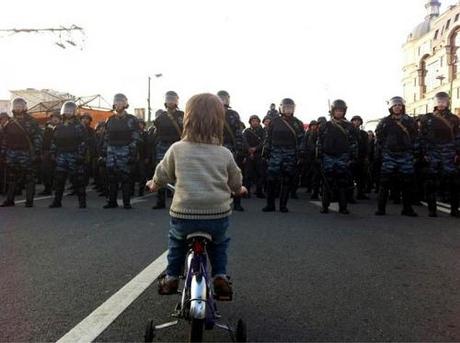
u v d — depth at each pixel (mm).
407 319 4285
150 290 5008
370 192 15906
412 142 10062
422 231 8266
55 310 4434
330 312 4441
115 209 10852
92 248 6809
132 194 14211
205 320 3352
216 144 3605
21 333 3918
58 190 11195
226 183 3578
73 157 11078
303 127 10758
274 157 10531
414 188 11266
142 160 14297
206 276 3346
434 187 10031
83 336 3869
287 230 8242
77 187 11180
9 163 11219
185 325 4129
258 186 14391
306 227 8555
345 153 10336
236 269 5797
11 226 8508
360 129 13805
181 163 3523
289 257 6367
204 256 3408
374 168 14328
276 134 10547
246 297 4828
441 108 10078
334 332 4000
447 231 8281
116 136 10977
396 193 12492
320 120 13992
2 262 6070
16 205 11602
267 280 5375
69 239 7406
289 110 10602
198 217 3453
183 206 3475
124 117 11047
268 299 4773
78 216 9695
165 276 3662
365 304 4652
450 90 74812
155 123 11344
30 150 11203
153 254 6477
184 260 3629
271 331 4016
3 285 5156
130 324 4129
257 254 6512
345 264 6055
